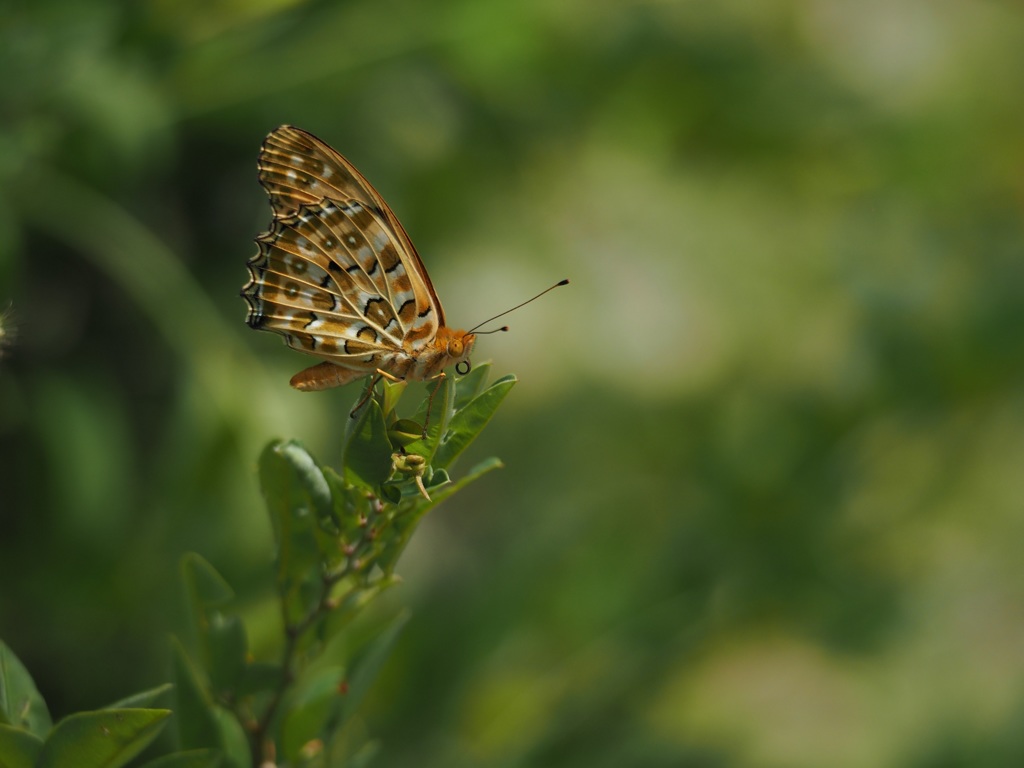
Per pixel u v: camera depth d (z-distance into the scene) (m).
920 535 1.40
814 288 1.53
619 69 1.40
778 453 1.40
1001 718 1.41
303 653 1.20
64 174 1.31
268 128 1.35
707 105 1.42
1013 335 1.39
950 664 1.43
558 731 1.34
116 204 1.32
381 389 1.20
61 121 1.30
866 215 1.54
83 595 1.32
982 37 1.61
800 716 1.42
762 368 1.51
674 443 1.51
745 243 1.54
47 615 1.32
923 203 1.56
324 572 1.20
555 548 1.36
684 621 1.36
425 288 1.24
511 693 1.34
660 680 1.36
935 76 1.57
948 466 1.39
